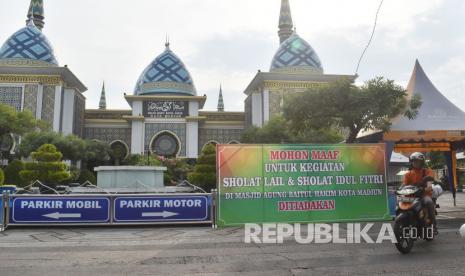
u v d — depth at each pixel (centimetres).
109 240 782
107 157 3712
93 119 4325
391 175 2967
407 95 1329
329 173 953
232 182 926
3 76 3612
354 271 504
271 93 3825
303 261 566
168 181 2938
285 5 4994
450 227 887
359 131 1497
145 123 4250
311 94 1509
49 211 954
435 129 1236
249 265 548
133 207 968
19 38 3869
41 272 518
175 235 839
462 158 2945
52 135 3028
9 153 3425
